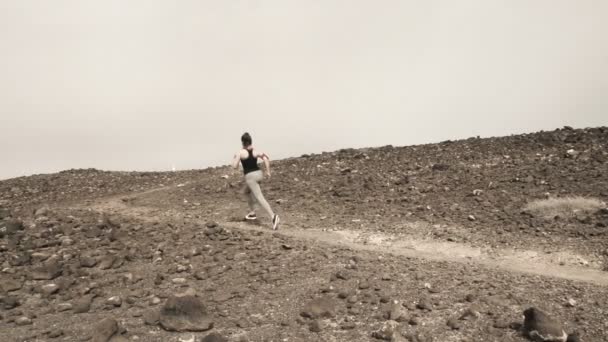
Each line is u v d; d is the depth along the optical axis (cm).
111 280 649
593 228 839
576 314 511
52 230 928
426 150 1883
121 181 1959
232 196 1398
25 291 611
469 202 1096
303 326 497
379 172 1545
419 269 675
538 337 452
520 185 1177
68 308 549
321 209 1156
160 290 608
